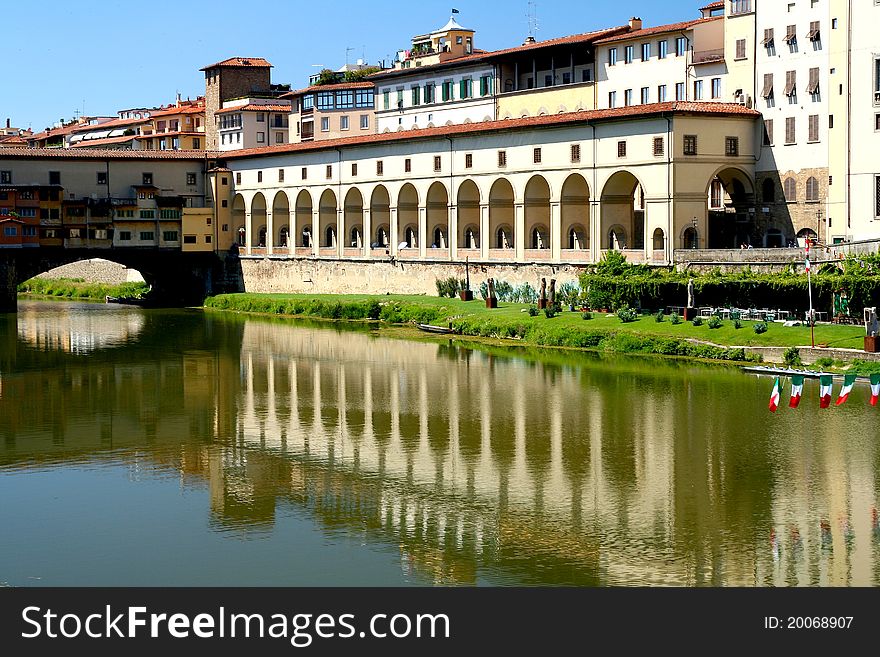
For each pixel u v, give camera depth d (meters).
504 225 129.38
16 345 112.44
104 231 153.12
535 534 53.38
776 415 73.19
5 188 146.88
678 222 108.06
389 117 166.88
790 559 49.69
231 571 50.00
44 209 149.12
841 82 102.62
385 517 56.25
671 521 54.38
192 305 157.88
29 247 147.75
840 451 64.81
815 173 106.19
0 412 80.19
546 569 49.41
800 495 57.59
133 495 60.47
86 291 177.25
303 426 74.94
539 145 120.94
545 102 139.88
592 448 67.06
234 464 66.06
